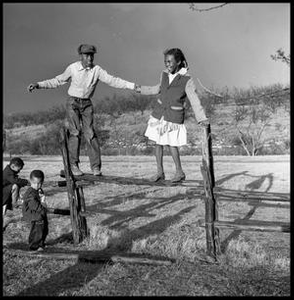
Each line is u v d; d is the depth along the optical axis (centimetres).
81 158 2592
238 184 1582
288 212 1123
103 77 693
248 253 704
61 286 548
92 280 566
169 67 632
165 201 1238
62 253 650
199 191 659
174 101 638
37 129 5053
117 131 4419
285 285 548
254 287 541
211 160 650
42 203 729
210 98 4012
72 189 743
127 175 1794
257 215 1089
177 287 541
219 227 645
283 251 743
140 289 535
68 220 945
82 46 686
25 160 2669
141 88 672
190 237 828
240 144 3478
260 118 3972
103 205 1174
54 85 707
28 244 736
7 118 5853
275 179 1697
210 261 641
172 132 645
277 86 3597
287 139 3425
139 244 730
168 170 1970
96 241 748
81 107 715
